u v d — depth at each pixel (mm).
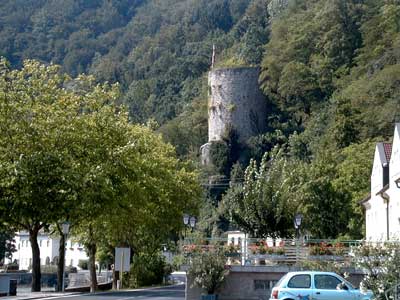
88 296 43188
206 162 143125
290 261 42156
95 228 58219
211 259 40781
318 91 143500
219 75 148125
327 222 72312
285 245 43344
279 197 54781
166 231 65812
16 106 45875
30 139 45594
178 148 159625
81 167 46156
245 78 146625
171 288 60125
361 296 28766
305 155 121000
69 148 46906
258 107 146875
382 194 53812
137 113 198750
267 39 177250
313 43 150250
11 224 47438
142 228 62531
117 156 48281
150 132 68312
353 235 70625
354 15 146875
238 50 188000
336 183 75688
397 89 100125
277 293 29250
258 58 170250
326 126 120375
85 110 49656
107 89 52594
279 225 54594
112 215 50781
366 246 25562
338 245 42562
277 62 149000
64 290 51188
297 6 170625
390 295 22594
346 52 143875
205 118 164000
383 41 126562
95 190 45250
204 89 174500
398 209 49625
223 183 133875
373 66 121562
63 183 44438
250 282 41625
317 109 139250
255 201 54750
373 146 82625
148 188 57906
